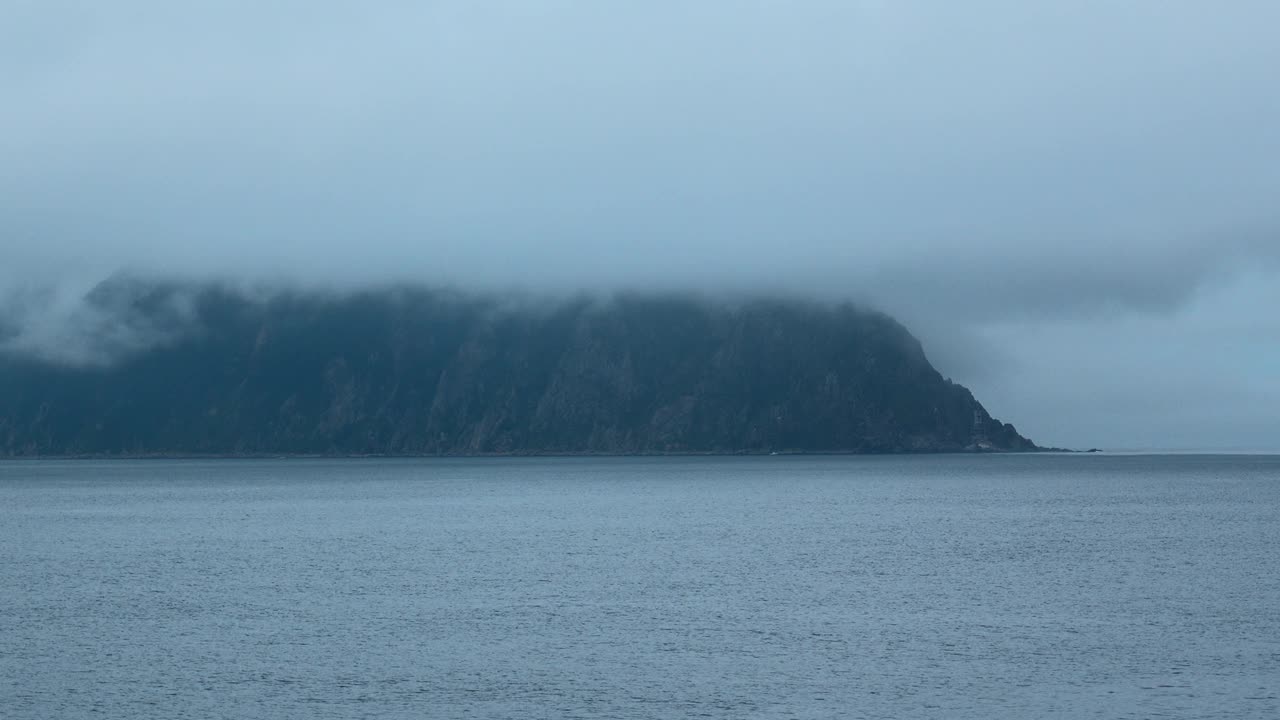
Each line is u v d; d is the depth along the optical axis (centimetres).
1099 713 4072
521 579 6956
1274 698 4219
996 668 4638
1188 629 5334
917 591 6431
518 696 4316
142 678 4572
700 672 4616
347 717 4097
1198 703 4169
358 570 7425
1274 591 6366
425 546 8900
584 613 5806
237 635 5319
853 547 8650
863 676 4538
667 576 7050
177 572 7406
